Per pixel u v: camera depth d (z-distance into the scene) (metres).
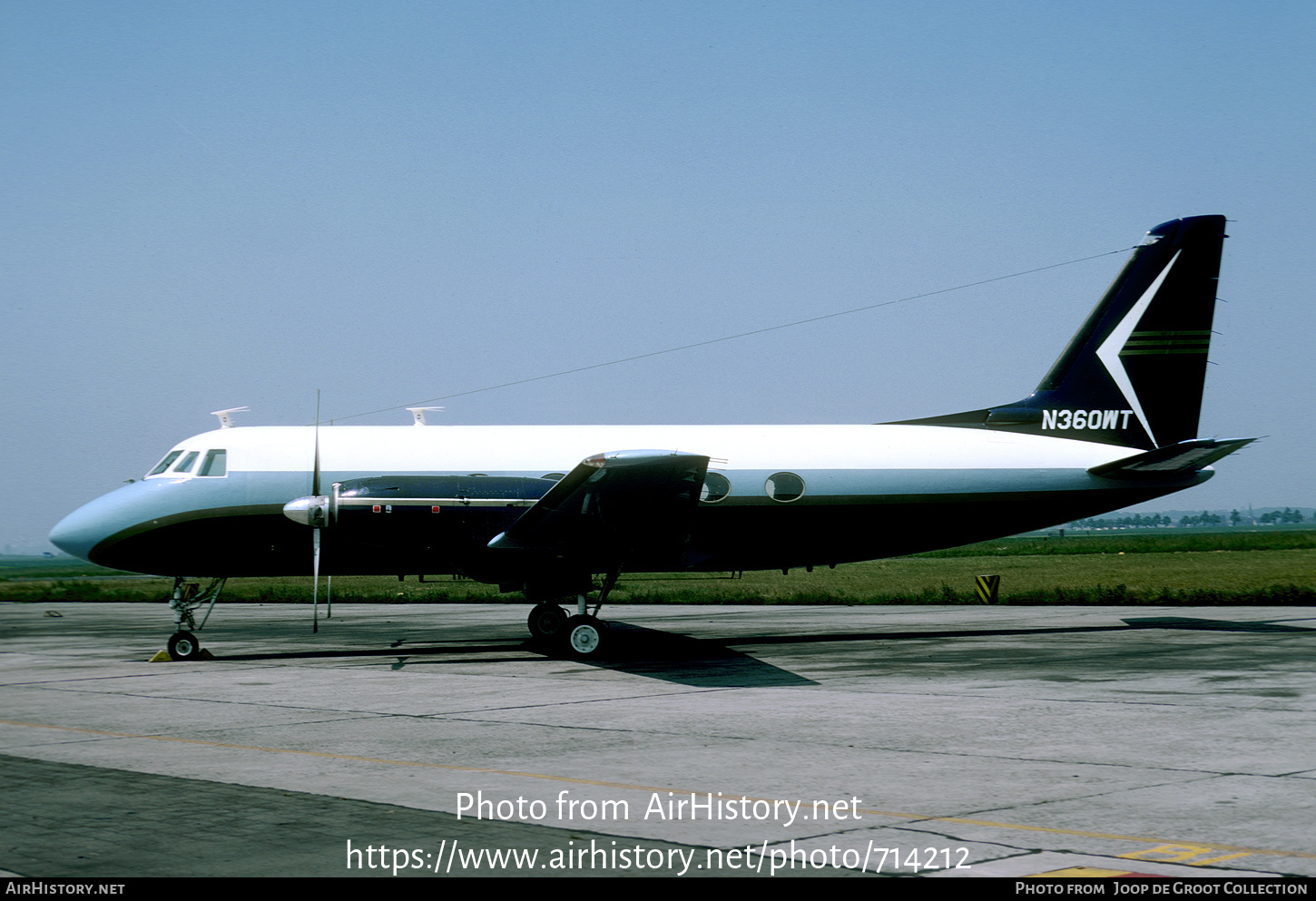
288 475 19.47
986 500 21.05
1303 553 81.25
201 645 21.66
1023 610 28.91
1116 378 21.77
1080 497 21.44
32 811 7.75
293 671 16.81
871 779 8.62
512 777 8.86
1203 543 111.75
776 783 8.54
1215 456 20.47
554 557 18.12
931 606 31.30
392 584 46.91
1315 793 7.98
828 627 24.12
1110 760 9.23
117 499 19.38
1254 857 6.38
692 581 50.75
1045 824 7.20
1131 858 6.39
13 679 16.20
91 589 48.72
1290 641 19.47
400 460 19.84
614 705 12.86
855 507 20.66
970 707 12.27
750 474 20.44
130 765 9.46
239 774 9.05
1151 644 19.19
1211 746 9.81
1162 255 21.70
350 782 8.69
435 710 12.65
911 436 21.31
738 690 14.07
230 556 19.41
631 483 16.00
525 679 15.53
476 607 32.78
